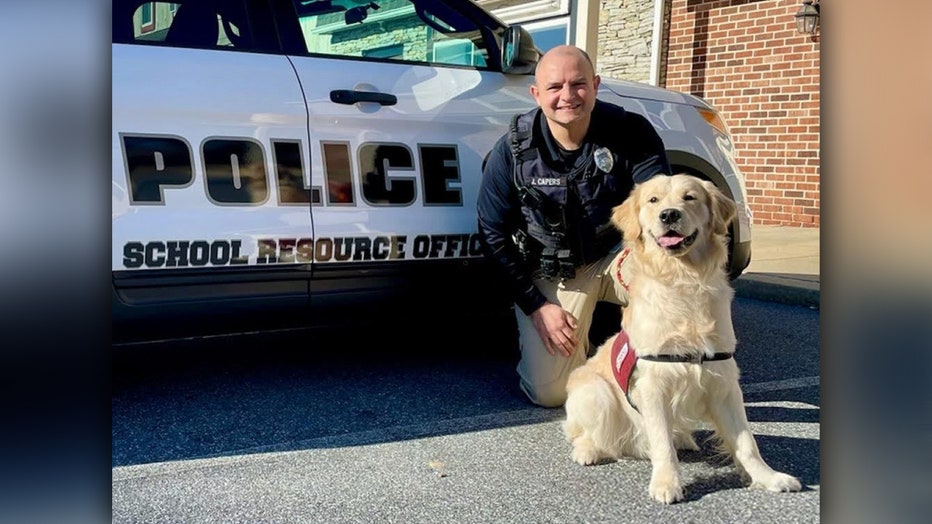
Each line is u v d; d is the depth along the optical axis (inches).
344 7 145.3
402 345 179.6
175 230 124.3
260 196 130.9
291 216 133.2
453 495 105.0
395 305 145.9
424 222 144.4
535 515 99.8
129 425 128.4
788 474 110.0
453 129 148.6
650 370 105.8
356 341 182.5
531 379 137.7
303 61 138.3
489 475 111.1
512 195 134.3
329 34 143.3
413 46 154.1
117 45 123.5
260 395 144.1
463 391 147.7
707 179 171.0
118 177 119.8
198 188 126.3
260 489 106.4
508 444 122.4
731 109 344.5
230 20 135.0
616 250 134.6
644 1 366.3
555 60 125.1
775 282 235.1
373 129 140.6
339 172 137.2
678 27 358.9
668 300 104.8
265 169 131.1
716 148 172.7
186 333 130.6
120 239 120.1
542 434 126.6
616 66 385.4
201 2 132.5
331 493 105.3
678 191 105.6
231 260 129.1
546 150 131.2
